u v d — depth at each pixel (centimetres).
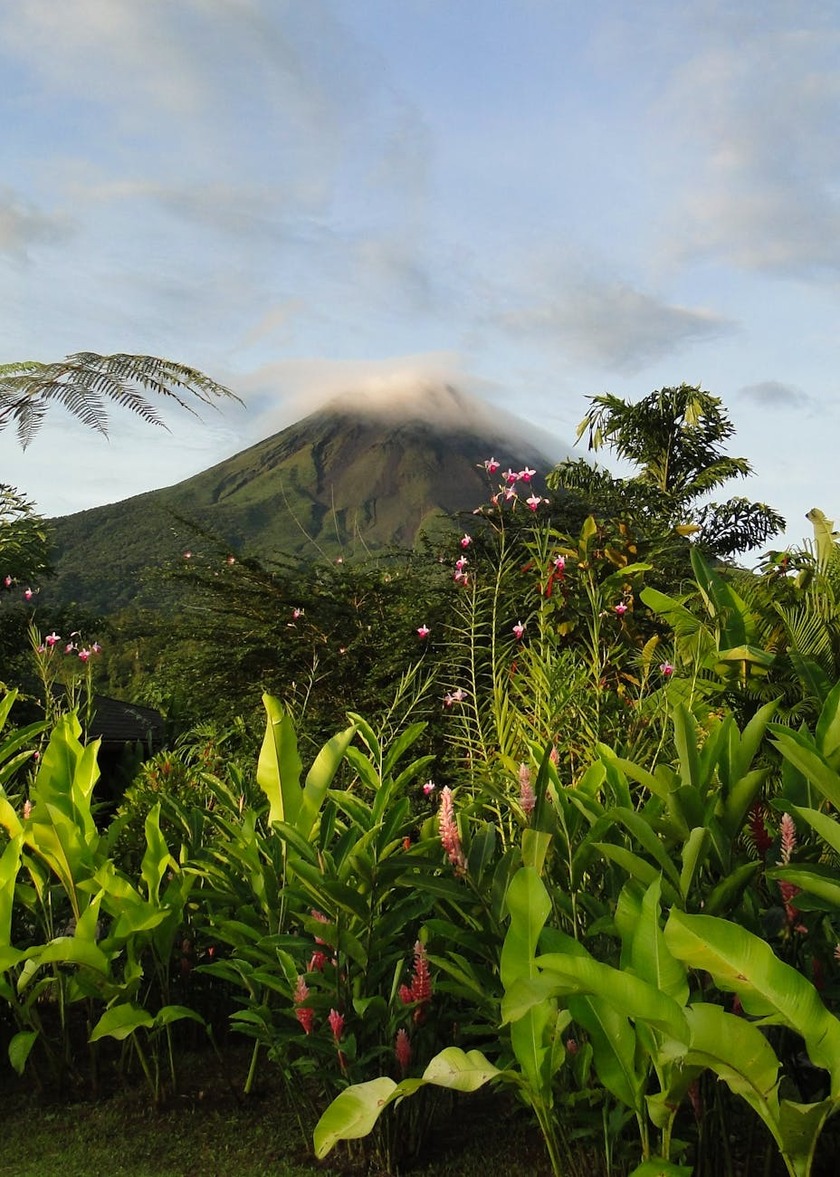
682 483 2105
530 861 300
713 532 2022
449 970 290
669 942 199
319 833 358
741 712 454
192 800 530
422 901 330
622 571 677
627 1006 204
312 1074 314
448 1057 241
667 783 292
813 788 300
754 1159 272
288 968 333
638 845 314
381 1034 324
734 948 196
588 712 460
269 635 1105
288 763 371
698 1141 263
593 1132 264
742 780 279
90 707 565
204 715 1132
